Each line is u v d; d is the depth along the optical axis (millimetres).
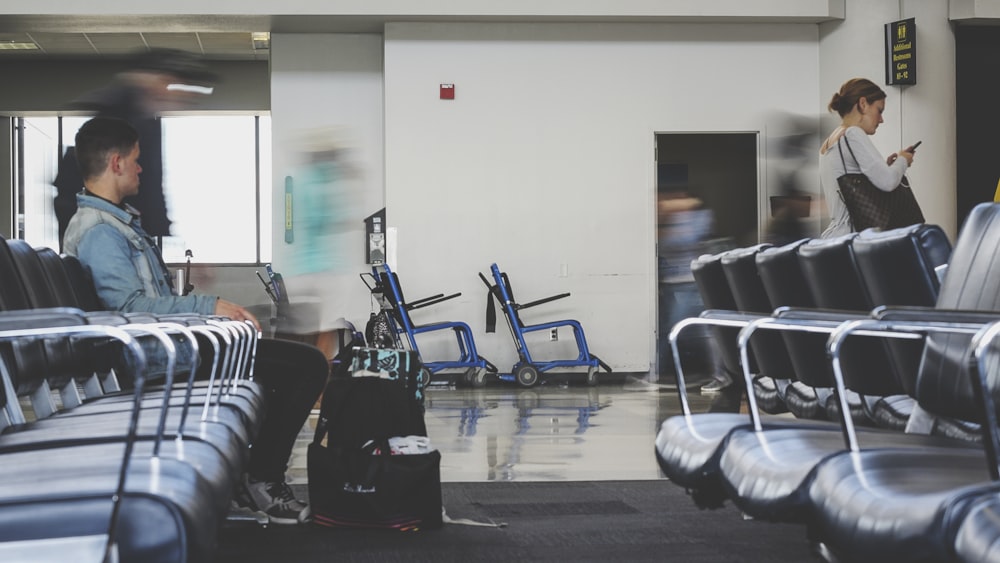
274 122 10406
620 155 10195
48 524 1410
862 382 3084
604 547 3213
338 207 10422
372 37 10469
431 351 10125
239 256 14820
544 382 10125
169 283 4094
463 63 10086
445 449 5652
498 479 4660
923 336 2324
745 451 2131
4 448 1954
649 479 4633
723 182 10250
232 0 9703
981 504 1343
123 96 14367
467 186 10117
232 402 2773
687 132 10211
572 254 10172
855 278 2961
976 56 10531
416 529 3514
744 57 10234
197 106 14344
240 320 3635
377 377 3664
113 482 1532
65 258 3498
